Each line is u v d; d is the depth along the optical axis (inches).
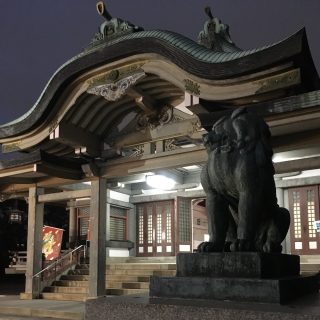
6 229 1336.1
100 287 567.8
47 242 746.2
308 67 388.2
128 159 559.5
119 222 826.8
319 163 436.1
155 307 171.8
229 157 198.8
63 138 532.1
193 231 810.2
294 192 686.5
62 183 631.8
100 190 588.7
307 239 663.8
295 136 414.0
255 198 192.4
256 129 201.0
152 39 449.4
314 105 359.3
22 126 552.7
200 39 472.4
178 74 440.8
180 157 518.6
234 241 189.5
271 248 197.5
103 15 501.0
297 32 357.1
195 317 162.1
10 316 491.2
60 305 531.8
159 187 768.3
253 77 390.0
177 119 525.3
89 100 525.3
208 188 209.0
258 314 149.9
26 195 713.6
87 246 810.8
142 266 687.7
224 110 419.8
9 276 1272.1
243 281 170.2
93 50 490.0
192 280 182.9
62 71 505.4
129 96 532.1
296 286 185.5
